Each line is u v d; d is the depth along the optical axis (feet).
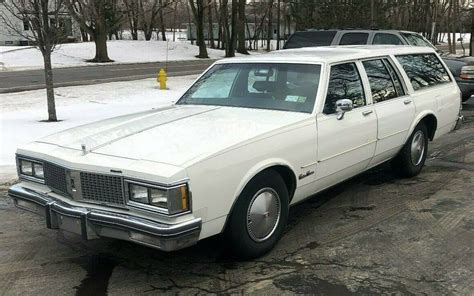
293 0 100.68
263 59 16.67
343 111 14.93
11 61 101.86
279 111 14.78
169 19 291.17
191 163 11.01
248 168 12.25
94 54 117.39
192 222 10.87
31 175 13.25
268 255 13.39
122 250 13.98
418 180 20.35
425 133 20.58
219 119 14.02
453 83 22.99
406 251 13.57
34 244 14.53
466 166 22.54
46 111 39.50
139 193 10.96
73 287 11.87
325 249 13.75
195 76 76.69
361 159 16.58
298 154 13.70
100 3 101.65
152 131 13.16
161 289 11.71
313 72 15.42
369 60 17.66
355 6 85.56
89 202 11.71
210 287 11.76
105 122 14.92
